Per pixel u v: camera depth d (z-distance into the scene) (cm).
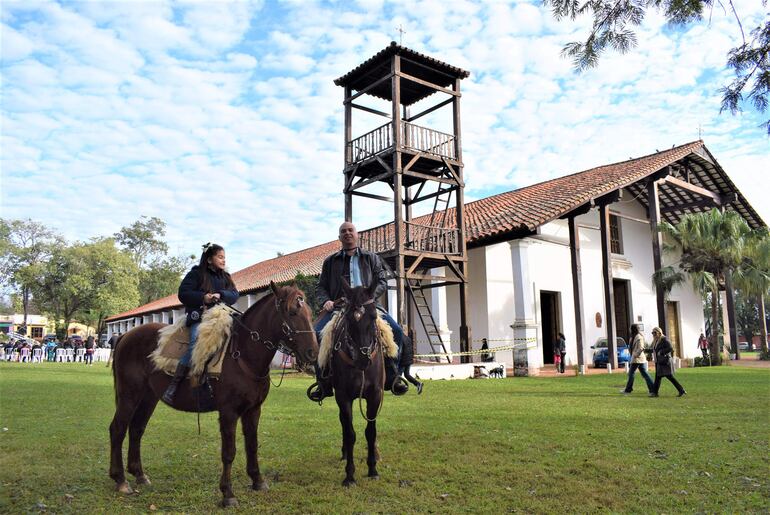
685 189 3055
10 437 838
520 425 917
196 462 696
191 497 557
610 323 2411
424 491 571
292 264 3772
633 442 780
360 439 823
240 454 736
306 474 638
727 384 1630
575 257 2314
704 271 2792
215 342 551
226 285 626
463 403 1210
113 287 5075
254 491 574
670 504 523
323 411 1104
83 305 5284
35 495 563
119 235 7250
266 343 562
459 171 2056
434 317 2398
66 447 769
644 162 2697
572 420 967
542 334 2848
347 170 2002
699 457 689
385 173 1938
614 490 566
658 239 2669
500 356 2488
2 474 634
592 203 2284
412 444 780
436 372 1909
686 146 2831
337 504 531
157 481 616
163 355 567
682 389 1330
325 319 692
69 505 532
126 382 589
